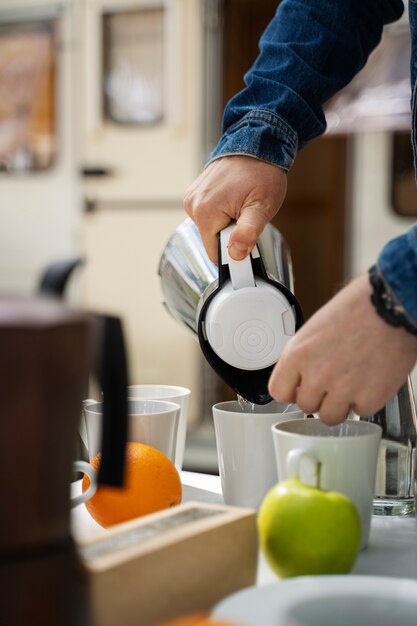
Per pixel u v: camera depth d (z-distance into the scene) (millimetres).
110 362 485
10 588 433
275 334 789
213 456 3031
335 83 1046
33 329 417
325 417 729
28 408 424
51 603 445
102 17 3479
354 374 700
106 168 3518
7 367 417
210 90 3334
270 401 823
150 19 3395
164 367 3471
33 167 3807
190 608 550
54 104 3736
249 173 926
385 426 835
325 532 612
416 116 909
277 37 1051
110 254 3539
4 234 3904
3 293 472
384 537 769
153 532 557
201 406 3428
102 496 737
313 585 485
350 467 707
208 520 586
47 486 439
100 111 3508
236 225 851
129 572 504
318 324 704
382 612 475
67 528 459
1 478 428
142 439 848
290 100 994
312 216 4297
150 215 3465
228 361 798
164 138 3420
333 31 1029
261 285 807
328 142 4223
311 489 634
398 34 2998
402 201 3332
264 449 813
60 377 430
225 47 3385
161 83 3408
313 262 4320
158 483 741
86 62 3514
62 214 3785
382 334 684
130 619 507
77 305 475
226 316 784
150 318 3496
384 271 665
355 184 3396
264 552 638
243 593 478
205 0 3305
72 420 445
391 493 841
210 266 867
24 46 3742
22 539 436
